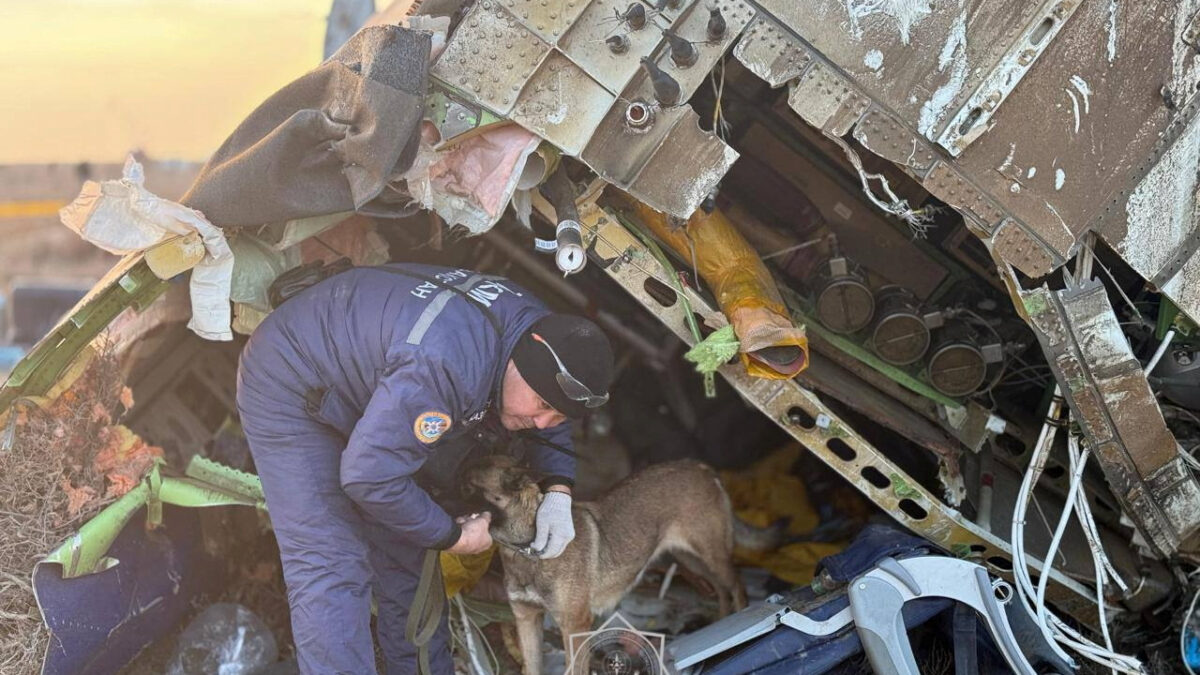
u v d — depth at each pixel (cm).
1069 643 342
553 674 395
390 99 288
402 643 337
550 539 339
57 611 325
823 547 486
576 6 301
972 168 322
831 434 358
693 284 363
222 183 302
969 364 369
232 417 457
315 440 304
